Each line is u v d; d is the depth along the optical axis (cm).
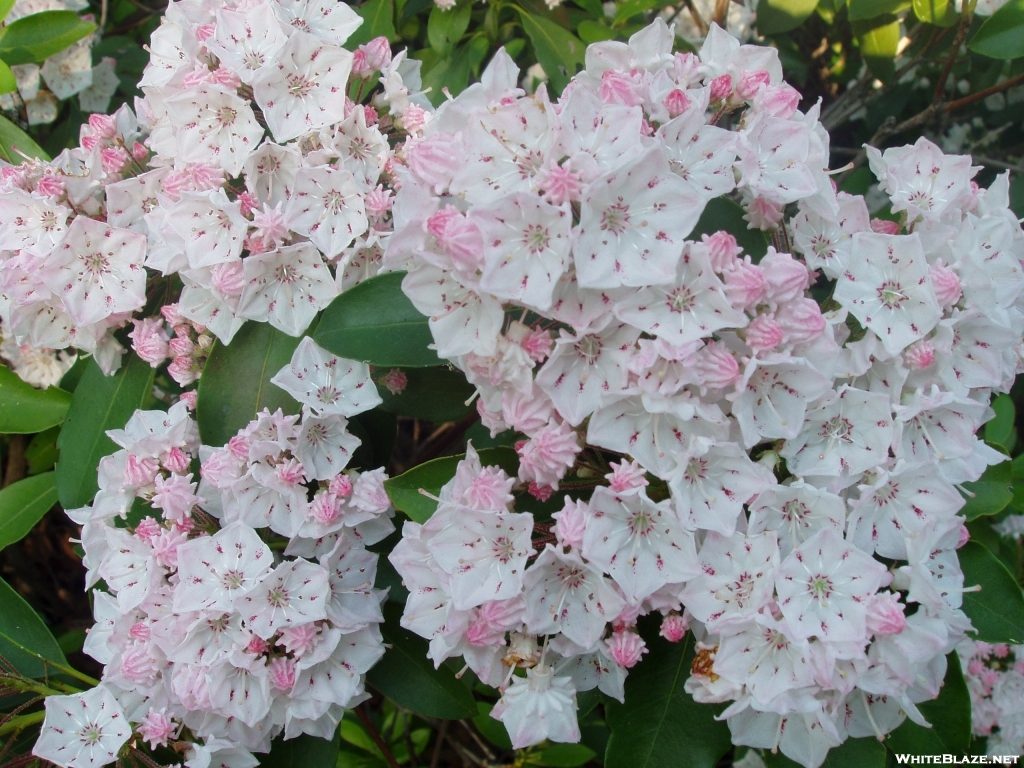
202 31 29
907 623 24
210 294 29
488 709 37
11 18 37
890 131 39
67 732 27
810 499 25
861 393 25
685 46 37
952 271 26
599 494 24
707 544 25
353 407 28
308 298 29
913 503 26
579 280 23
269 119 28
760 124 26
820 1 41
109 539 29
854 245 26
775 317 25
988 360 27
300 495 28
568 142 24
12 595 30
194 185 29
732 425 25
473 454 27
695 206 24
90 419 31
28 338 30
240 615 27
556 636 26
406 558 26
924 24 40
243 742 28
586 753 38
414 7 38
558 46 36
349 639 28
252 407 29
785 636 24
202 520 29
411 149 25
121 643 28
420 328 28
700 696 25
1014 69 40
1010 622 28
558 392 25
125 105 32
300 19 30
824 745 25
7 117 36
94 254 29
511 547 26
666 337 24
